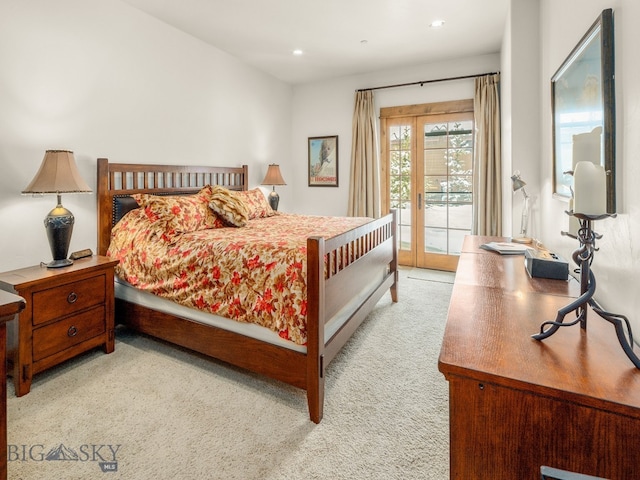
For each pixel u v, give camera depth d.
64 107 2.68
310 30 3.65
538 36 2.82
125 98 3.12
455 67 4.53
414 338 2.79
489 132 4.30
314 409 1.80
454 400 0.87
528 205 2.79
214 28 3.59
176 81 3.60
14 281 2.05
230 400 2.00
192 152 3.81
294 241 2.26
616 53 1.28
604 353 0.91
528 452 0.81
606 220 1.38
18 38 2.41
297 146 5.60
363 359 2.46
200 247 2.30
